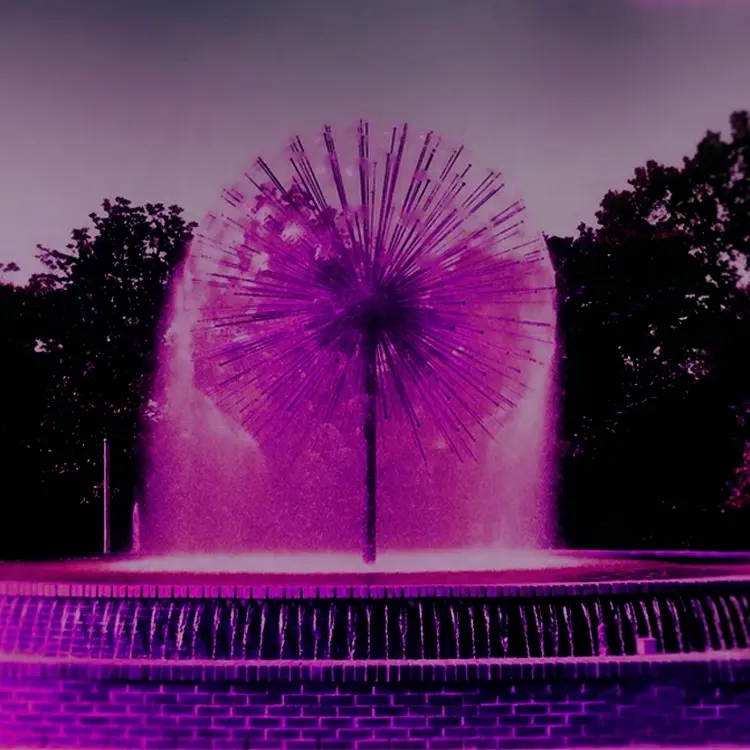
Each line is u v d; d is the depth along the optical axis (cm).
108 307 2519
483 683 863
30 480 2516
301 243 1128
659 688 873
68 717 884
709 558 1315
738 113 2094
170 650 904
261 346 1162
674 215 2402
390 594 895
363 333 1121
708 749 871
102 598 922
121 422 2486
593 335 2423
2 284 2581
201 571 1066
